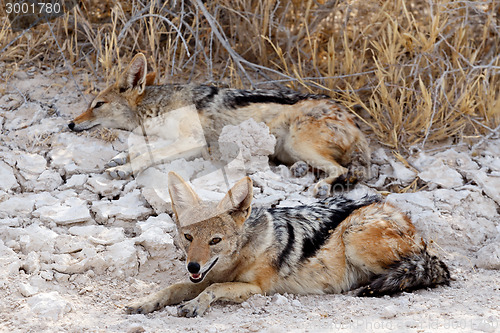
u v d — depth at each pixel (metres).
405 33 12.77
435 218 10.04
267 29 14.20
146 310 7.62
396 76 12.62
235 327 6.98
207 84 13.27
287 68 13.48
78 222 9.62
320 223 8.66
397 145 12.20
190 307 7.48
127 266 8.62
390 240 8.41
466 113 12.65
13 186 10.39
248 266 8.03
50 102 12.66
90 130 11.95
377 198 9.41
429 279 8.32
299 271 8.33
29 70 13.38
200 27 14.20
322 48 14.36
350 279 8.62
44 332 6.88
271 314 7.49
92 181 10.60
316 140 11.49
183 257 9.03
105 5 14.52
